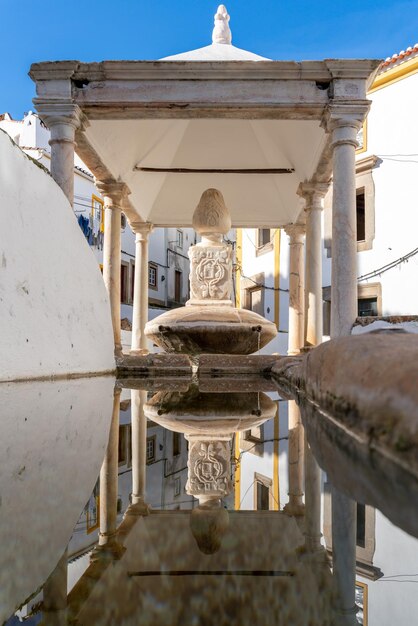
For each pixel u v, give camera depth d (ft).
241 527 3.84
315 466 5.47
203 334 27.48
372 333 7.80
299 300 35.22
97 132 23.59
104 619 2.21
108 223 27.73
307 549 3.24
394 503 3.65
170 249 95.61
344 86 20.53
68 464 5.48
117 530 3.71
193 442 7.52
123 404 12.04
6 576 2.58
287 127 26.27
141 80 20.83
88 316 19.56
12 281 13.07
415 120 50.44
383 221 52.49
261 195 34.86
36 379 14.65
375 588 2.59
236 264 75.05
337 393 7.09
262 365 25.85
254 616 2.26
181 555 3.18
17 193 13.29
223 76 20.72
